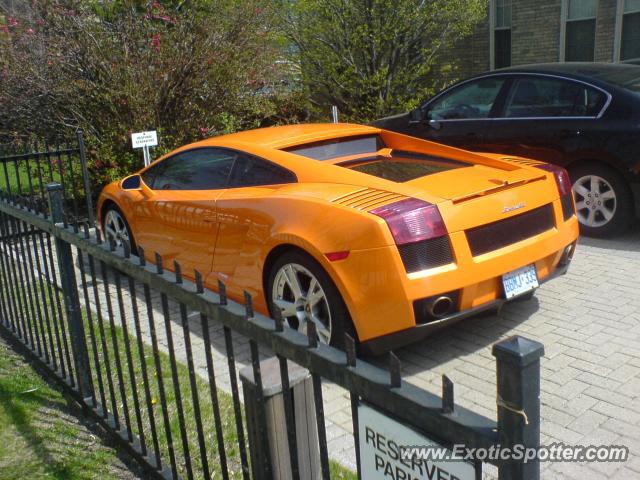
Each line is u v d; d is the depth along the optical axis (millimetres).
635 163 6277
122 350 4672
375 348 3846
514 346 1349
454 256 3846
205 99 9805
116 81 8945
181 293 2428
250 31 9984
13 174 11312
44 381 4262
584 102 6711
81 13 9484
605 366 4082
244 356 4574
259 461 2336
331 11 10867
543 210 4445
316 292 4059
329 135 5145
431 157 5051
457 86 7871
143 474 3217
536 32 12320
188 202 5113
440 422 1501
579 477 3076
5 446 3521
